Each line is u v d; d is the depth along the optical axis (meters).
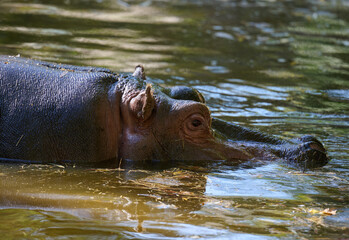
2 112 11.55
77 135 11.49
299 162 11.89
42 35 23.64
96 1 34.34
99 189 9.82
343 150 12.82
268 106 16.59
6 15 27.16
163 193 9.70
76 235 7.75
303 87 19.11
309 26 31.36
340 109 16.64
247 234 7.95
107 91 11.78
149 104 11.33
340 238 7.87
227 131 12.64
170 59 21.83
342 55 24.67
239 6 36.91
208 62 21.98
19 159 11.45
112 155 11.72
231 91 18.05
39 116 11.48
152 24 29.00
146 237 7.74
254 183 10.46
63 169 10.97
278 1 40.00
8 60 12.34
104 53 21.56
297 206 9.23
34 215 8.50
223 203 9.27
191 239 7.72
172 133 11.73
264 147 12.22
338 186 10.40
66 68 12.48
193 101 11.82
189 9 34.44
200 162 11.69
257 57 23.53
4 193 9.45
